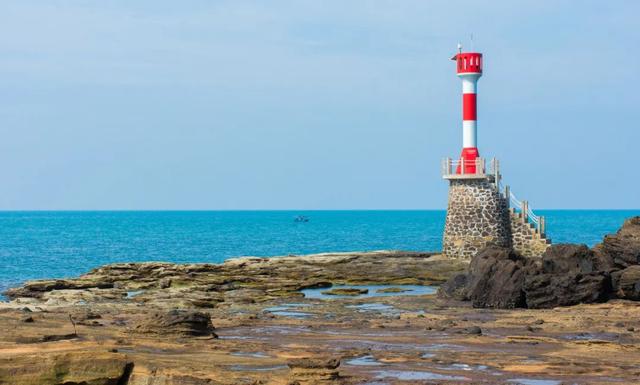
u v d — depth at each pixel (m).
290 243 136.38
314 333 35.41
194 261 99.31
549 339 33.50
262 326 37.41
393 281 59.78
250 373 24.95
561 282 44.00
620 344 32.22
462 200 66.38
